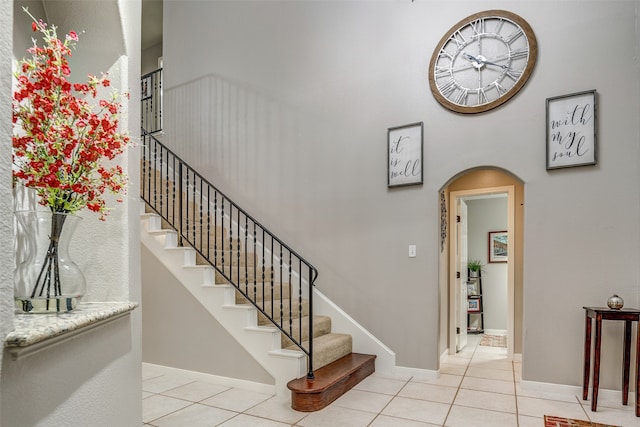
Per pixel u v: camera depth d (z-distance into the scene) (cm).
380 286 397
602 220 317
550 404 302
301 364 319
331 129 436
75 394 114
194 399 313
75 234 162
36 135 120
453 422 270
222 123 512
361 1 429
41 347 95
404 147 392
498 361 445
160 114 634
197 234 443
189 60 546
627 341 295
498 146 354
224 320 351
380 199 404
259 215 474
